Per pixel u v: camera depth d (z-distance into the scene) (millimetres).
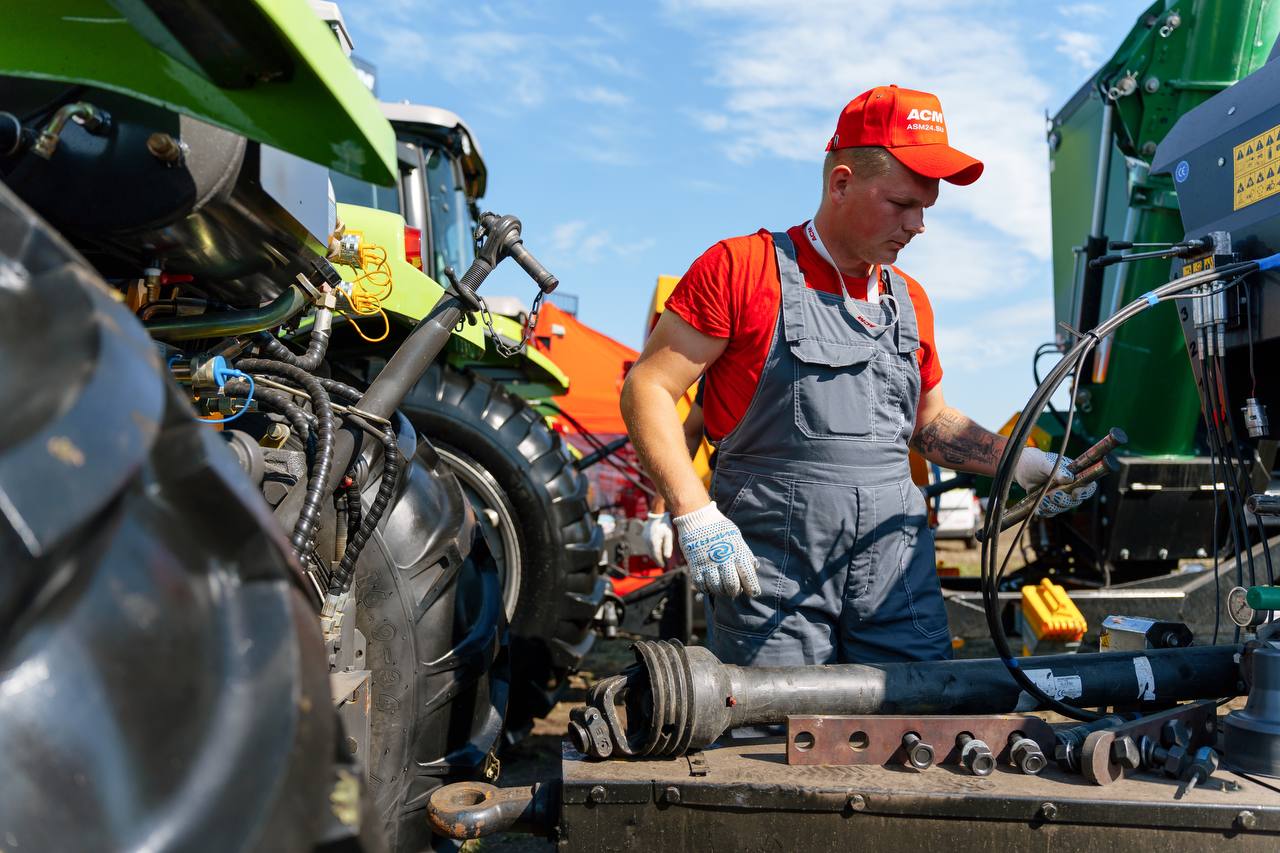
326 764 685
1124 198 4102
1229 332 1900
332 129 1127
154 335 1743
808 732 1569
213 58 1050
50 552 605
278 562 720
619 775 1513
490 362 4266
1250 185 1851
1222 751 1603
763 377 1957
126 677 647
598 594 3633
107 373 653
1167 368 4027
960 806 1414
